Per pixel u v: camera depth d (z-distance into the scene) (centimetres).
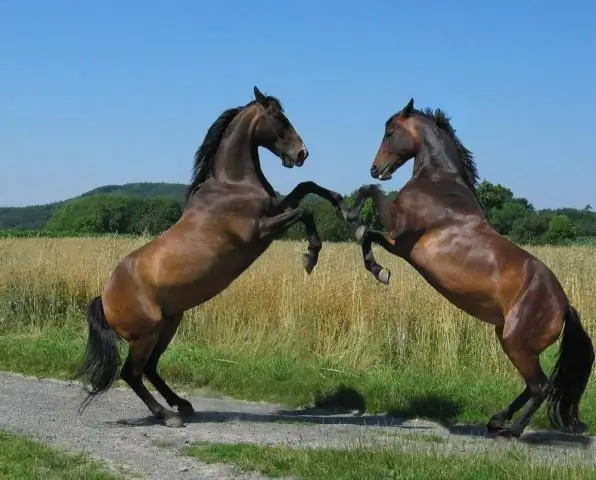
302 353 1031
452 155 715
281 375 938
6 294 1289
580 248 1413
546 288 666
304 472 530
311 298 1096
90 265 1360
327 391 876
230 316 1120
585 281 1144
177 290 720
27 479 513
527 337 663
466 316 1029
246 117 729
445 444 629
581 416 761
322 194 736
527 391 712
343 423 774
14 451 577
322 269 1165
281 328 1070
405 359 998
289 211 706
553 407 687
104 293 734
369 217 1259
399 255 717
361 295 1076
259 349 1045
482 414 797
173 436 668
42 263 1345
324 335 1055
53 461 556
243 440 653
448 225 688
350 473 519
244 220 705
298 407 869
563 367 681
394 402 834
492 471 518
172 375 968
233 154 727
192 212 723
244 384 923
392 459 545
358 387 879
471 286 678
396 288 1084
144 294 720
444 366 962
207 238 711
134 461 575
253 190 717
